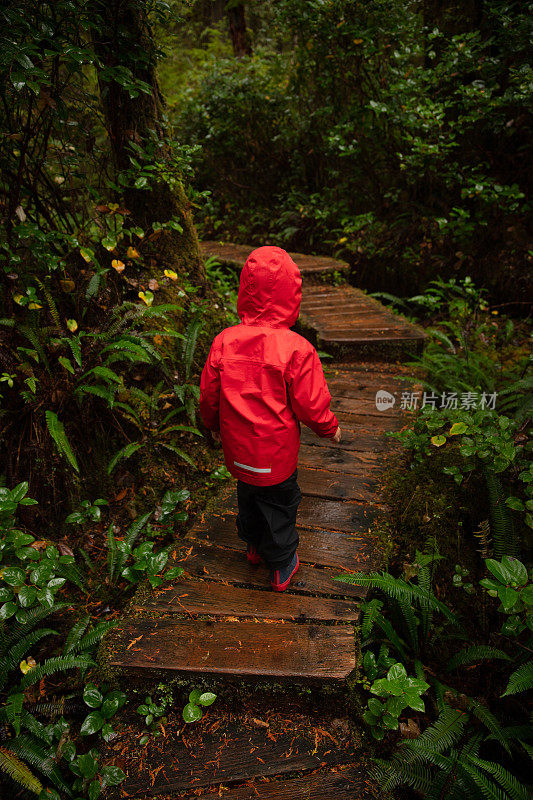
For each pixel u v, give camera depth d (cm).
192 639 219
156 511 313
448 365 429
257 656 210
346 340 448
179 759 195
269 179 827
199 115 816
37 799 206
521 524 303
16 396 295
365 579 225
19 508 294
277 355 192
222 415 204
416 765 192
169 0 329
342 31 573
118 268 326
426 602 246
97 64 280
